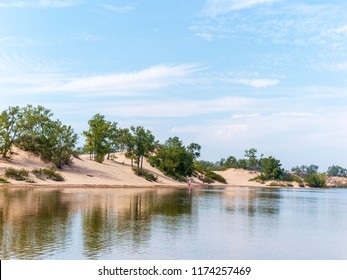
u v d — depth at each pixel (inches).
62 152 3432.6
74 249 729.6
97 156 4261.8
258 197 2623.0
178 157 4980.3
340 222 1264.8
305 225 1168.2
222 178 6141.7
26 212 1203.9
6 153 3235.7
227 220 1213.1
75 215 1174.3
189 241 844.0
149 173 4409.5
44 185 2613.2
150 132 4325.8
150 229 983.6
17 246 735.1
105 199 1788.9
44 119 3422.7
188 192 2923.2
